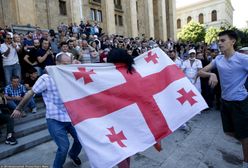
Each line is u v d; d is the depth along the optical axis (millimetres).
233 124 3459
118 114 2803
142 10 34094
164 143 5141
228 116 3561
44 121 5977
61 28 14562
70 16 23281
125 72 3029
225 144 5102
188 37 47875
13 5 16031
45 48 7625
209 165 4199
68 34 13102
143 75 3123
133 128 2809
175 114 3037
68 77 2777
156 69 3262
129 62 3047
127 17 31969
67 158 4395
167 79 3207
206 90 8062
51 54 7766
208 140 5320
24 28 14938
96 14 27781
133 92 2945
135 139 2752
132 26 31719
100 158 2434
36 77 7145
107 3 28000
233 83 3361
